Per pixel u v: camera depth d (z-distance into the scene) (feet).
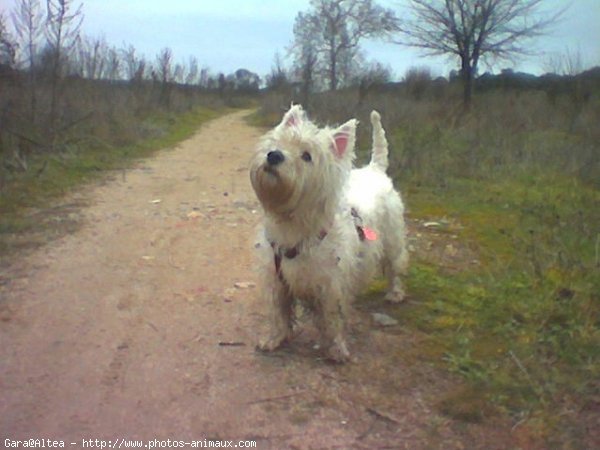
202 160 11.87
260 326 3.96
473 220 6.69
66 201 7.50
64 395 3.12
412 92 21.91
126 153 11.87
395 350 3.68
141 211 7.11
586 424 2.95
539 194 7.70
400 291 4.42
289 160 3.26
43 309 4.15
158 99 22.33
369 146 11.31
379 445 2.79
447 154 9.65
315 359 3.56
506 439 2.85
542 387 3.22
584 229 5.68
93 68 17.60
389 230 4.32
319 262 3.46
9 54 11.68
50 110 11.40
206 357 3.55
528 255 5.11
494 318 4.08
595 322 3.92
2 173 8.05
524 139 11.07
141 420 2.93
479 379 3.29
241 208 7.34
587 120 12.91
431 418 2.99
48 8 12.03
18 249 5.44
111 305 4.25
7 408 2.99
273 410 3.04
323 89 28.63
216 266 5.12
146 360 3.50
